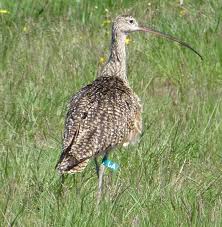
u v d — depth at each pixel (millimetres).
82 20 32844
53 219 17344
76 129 18625
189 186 19609
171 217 17516
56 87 26047
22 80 26812
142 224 17188
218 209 18078
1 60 28531
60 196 18594
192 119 24062
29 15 33000
